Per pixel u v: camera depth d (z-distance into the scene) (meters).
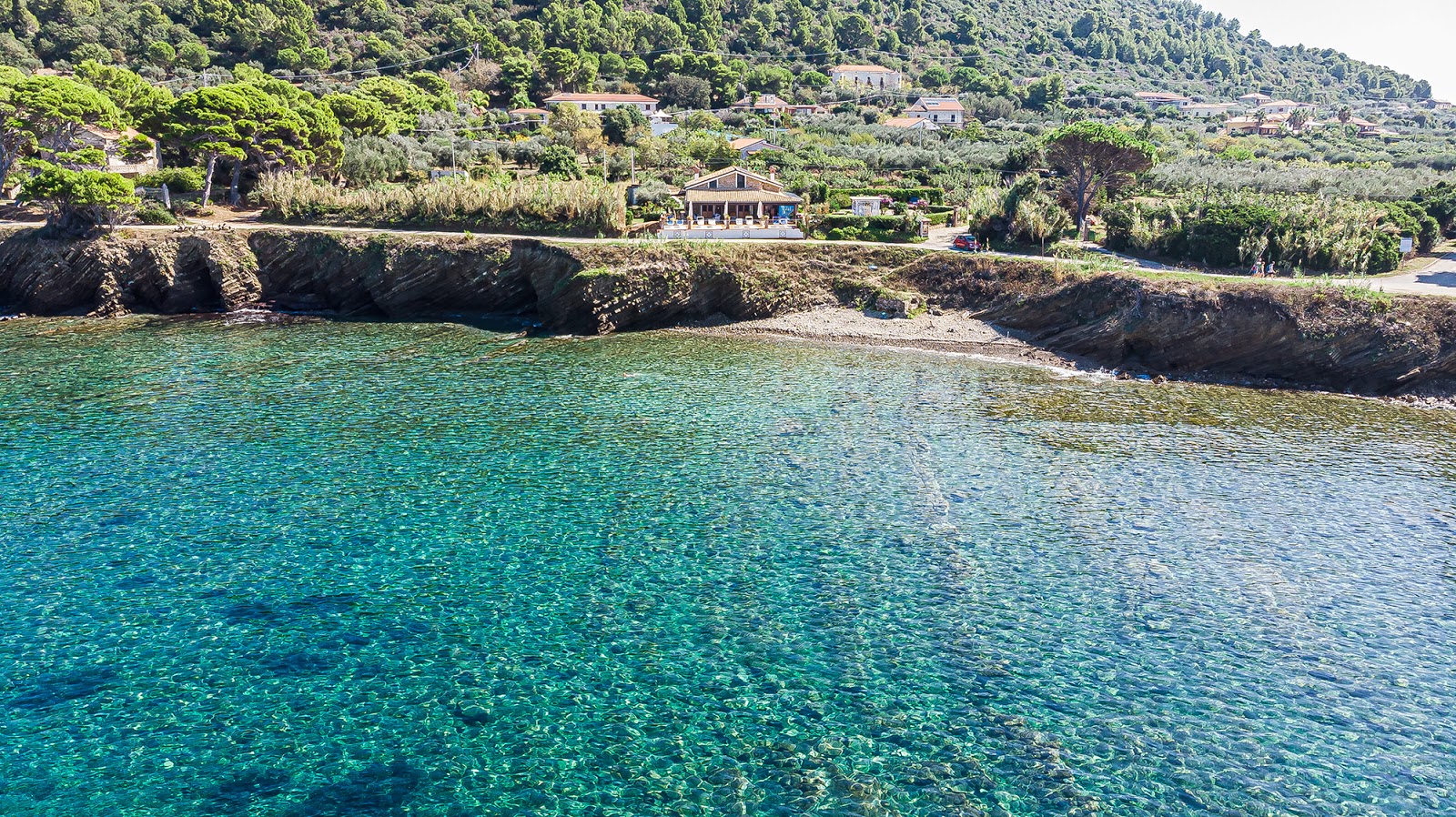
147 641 28.03
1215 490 40.56
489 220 86.81
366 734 24.17
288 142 101.00
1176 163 127.38
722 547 34.81
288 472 41.78
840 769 23.02
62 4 173.12
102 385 55.31
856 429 48.56
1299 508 38.75
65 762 22.88
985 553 34.41
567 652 27.92
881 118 194.00
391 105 146.50
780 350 66.81
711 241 79.69
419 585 31.80
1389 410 53.81
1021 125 193.38
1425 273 73.62
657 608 30.48
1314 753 23.53
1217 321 60.84
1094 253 80.88
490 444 46.00
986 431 48.53
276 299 81.38
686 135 150.62
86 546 34.03
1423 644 28.44
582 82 193.25
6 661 26.78
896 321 72.69
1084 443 46.81
